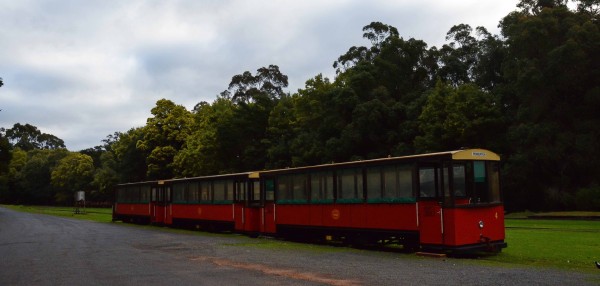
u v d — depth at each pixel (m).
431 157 15.45
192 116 67.38
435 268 12.38
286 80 79.12
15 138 153.38
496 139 41.19
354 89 46.94
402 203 16.33
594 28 39.34
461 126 38.78
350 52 58.59
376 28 56.12
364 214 17.83
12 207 91.69
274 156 50.81
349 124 45.06
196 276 11.84
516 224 29.27
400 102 45.44
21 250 19.31
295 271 12.34
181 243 21.20
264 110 56.25
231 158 57.16
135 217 39.97
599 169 38.50
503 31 48.81
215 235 26.30
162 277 11.82
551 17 41.12
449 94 41.19
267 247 18.98
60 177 98.88
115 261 15.21
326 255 15.88
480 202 15.27
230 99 73.19
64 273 12.91
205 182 29.72
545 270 11.76
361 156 44.38
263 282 10.79
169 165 62.91
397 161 16.61
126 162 70.69
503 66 46.47
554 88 40.59
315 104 49.69
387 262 13.78
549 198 39.19
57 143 162.50
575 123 40.31
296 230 21.83
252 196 25.41
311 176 20.72
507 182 39.75
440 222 15.00
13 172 112.62
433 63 52.81
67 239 24.27
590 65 39.84
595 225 27.91
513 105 45.38
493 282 10.18
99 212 65.62
